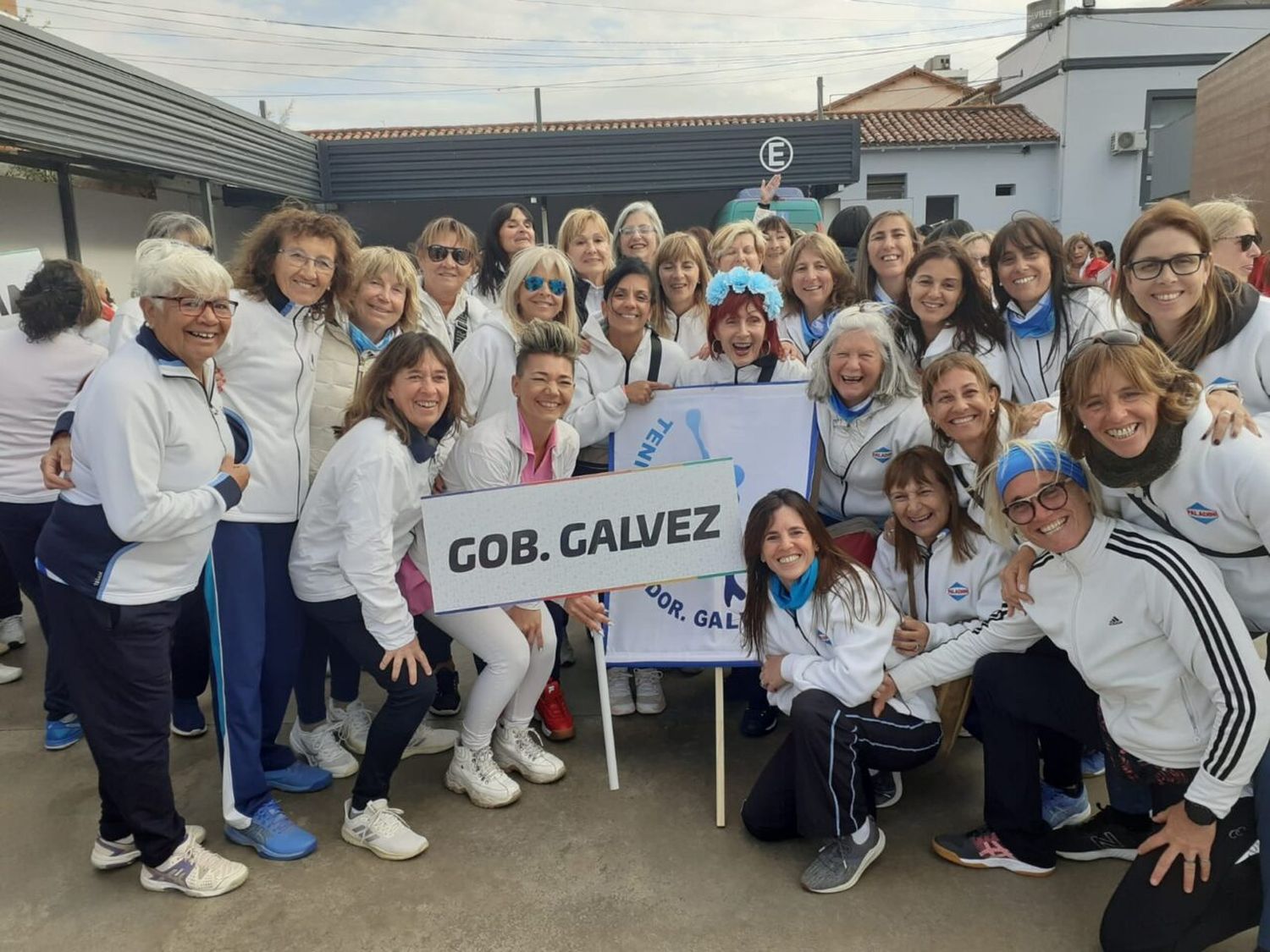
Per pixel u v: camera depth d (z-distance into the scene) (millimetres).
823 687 2846
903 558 3180
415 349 2881
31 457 3631
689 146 15297
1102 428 2186
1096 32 19969
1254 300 2559
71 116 8945
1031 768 2775
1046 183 21016
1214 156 9141
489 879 2848
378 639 2883
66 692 3682
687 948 2525
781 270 5309
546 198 16125
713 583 3439
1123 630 2340
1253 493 2135
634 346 3787
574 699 4105
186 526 2506
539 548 3113
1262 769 2238
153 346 2492
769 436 3570
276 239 2912
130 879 2887
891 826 3096
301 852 2955
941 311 3568
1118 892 2361
